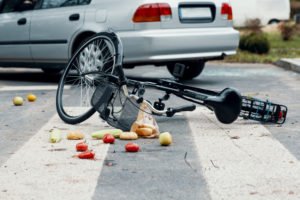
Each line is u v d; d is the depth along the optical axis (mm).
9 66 11469
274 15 31594
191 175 4672
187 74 11195
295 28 23438
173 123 6730
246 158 5168
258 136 6035
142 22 9633
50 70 12836
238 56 16219
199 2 10016
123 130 6152
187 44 9828
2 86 10453
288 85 10523
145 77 11922
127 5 9773
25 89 9992
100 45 6859
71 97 8633
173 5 9750
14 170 4816
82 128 6496
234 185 4410
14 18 11086
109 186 4402
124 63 9859
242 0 30422
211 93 6461
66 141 5859
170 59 9758
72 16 10297
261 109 6637
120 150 5473
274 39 22891
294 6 36281
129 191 4289
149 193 4246
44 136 6094
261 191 4273
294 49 18906
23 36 10977
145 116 6090
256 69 13711
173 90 6477
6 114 7500
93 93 6445
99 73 6562
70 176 4641
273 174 4684
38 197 4164
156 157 5223
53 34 10547
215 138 5953
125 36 9727
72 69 7117
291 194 4207
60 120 6977
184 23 9852
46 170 4809
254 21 24625
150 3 9648
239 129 6379
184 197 4156
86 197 4156
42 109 7840
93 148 5547
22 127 6645
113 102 6258
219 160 5109
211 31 10125
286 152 5375
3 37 11266
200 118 7000
